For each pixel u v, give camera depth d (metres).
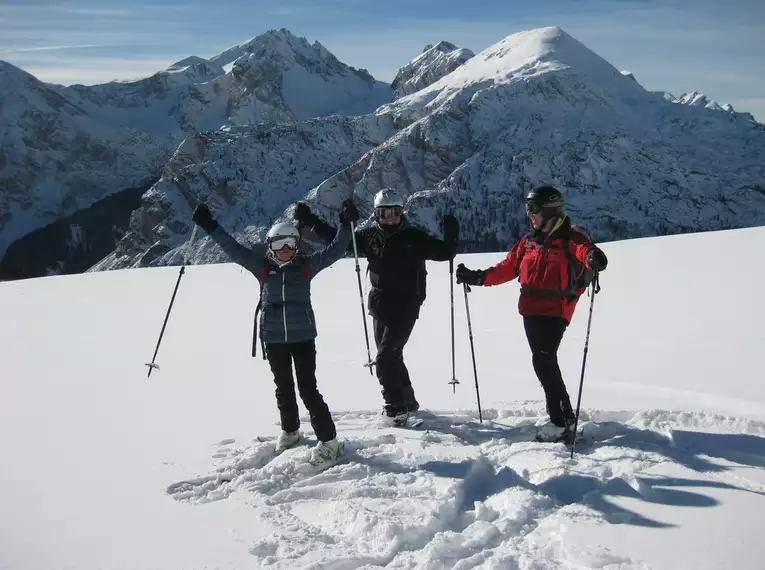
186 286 18.31
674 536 3.31
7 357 9.22
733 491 3.76
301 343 4.80
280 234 4.70
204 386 7.16
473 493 4.09
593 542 3.28
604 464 4.25
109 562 3.35
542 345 4.81
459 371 7.57
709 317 9.80
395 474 4.32
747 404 5.64
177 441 5.25
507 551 3.28
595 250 4.53
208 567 3.29
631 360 7.54
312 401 4.72
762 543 3.20
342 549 3.42
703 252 16.56
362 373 7.63
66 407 6.36
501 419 5.50
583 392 6.35
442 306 12.52
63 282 20.62
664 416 5.30
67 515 3.92
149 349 9.66
